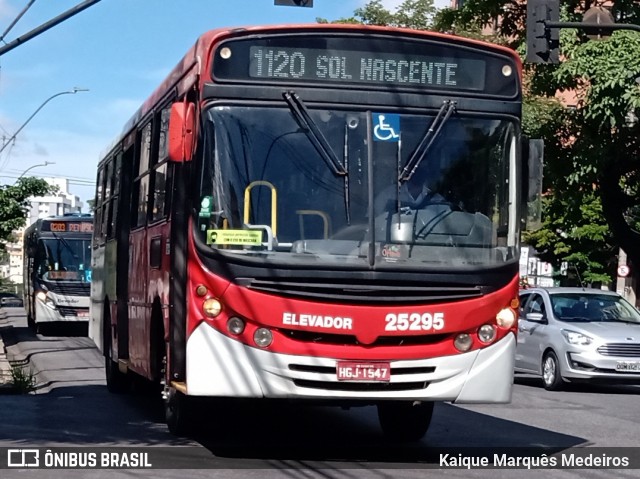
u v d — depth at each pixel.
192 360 9.05
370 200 9.21
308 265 9.03
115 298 15.05
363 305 9.04
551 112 30.38
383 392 9.09
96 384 18.45
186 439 11.11
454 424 13.16
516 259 9.48
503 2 31.08
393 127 9.40
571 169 30.17
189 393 9.05
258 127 9.27
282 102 9.32
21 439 11.06
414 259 9.18
